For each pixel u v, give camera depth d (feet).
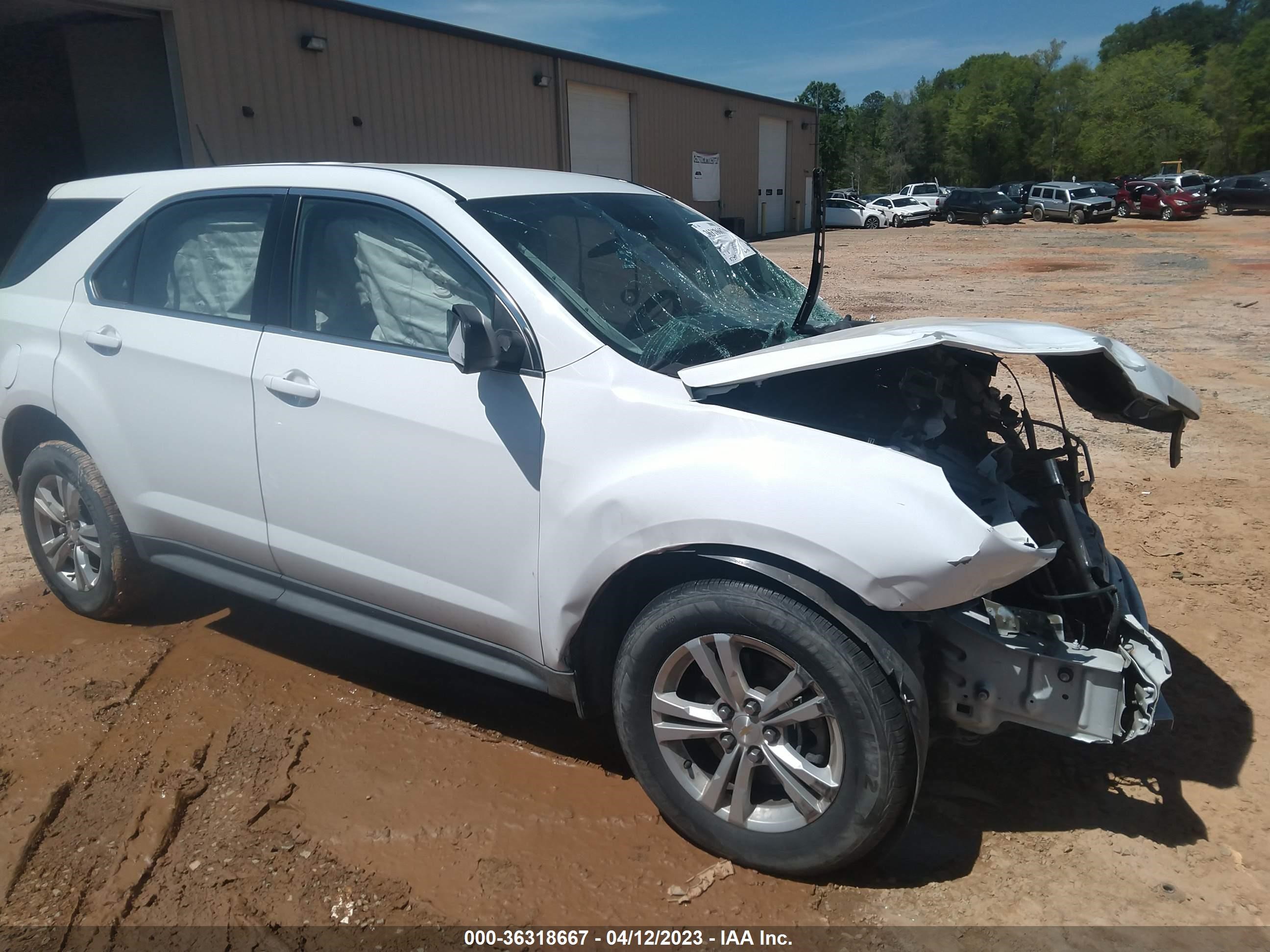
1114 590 8.52
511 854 8.96
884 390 10.07
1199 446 21.79
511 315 9.32
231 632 13.44
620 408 8.72
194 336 11.35
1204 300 48.65
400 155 60.54
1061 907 8.19
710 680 8.44
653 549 8.40
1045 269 68.69
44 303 13.04
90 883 8.59
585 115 85.10
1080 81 261.44
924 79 359.66
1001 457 9.52
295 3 51.93
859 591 7.59
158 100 48.34
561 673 9.38
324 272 10.63
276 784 10.00
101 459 12.42
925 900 8.31
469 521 9.47
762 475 7.99
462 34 64.95
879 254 88.63
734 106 115.96
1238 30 386.93
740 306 11.28
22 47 50.98
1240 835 9.04
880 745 7.72
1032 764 10.24
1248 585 14.39
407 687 12.03
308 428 10.35
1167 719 8.18
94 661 12.52
